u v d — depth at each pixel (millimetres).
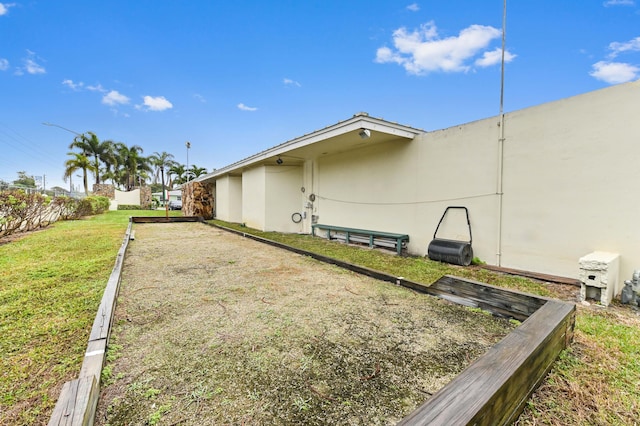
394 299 3092
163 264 4715
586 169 3508
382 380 1724
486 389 1130
